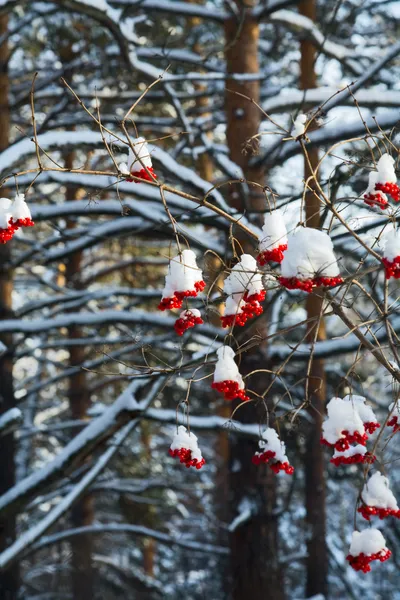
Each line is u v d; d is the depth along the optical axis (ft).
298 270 11.80
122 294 31.63
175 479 60.54
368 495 11.44
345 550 63.98
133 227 28.25
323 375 36.86
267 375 29.19
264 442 13.69
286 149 28.27
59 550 52.85
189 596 66.64
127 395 23.59
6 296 34.14
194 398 52.95
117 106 39.19
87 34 35.65
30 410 46.34
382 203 13.39
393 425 13.24
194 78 27.68
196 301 26.86
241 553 29.17
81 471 36.60
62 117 36.91
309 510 40.45
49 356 57.88
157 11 30.17
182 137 32.58
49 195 41.81
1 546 33.04
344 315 13.25
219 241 31.55
